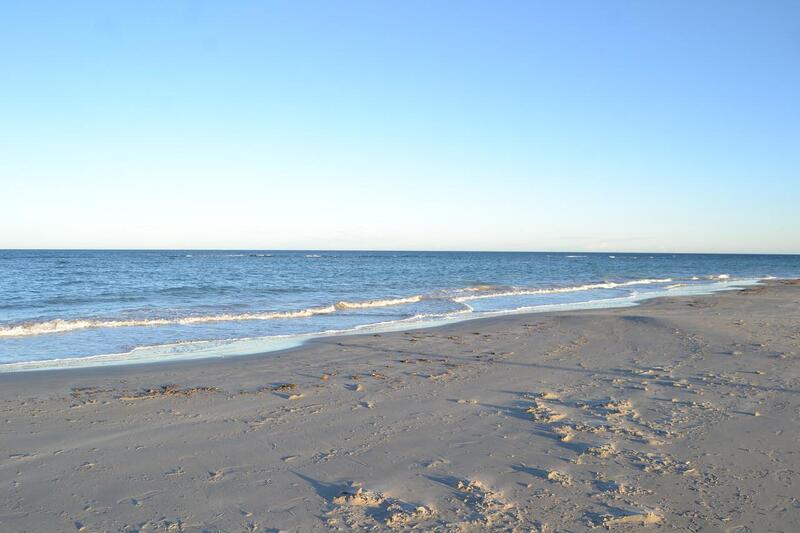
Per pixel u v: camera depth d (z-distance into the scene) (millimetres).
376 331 15352
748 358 10891
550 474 5188
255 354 11664
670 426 6652
